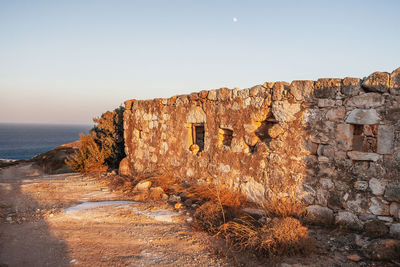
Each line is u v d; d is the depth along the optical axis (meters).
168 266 3.58
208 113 7.24
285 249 3.81
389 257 3.53
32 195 7.27
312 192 5.07
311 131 5.11
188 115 7.88
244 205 5.85
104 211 5.82
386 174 4.36
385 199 4.36
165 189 7.62
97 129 13.76
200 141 8.32
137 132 9.95
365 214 4.51
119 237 4.51
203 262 3.68
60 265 3.59
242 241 4.16
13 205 6.24
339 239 4.26
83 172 11.64
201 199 6.23
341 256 3.74
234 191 6.41
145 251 4.01
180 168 8.15
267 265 3.55
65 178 10.21
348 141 4.72
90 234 4.62
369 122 4.49
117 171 10.78
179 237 4.50
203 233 4.68
